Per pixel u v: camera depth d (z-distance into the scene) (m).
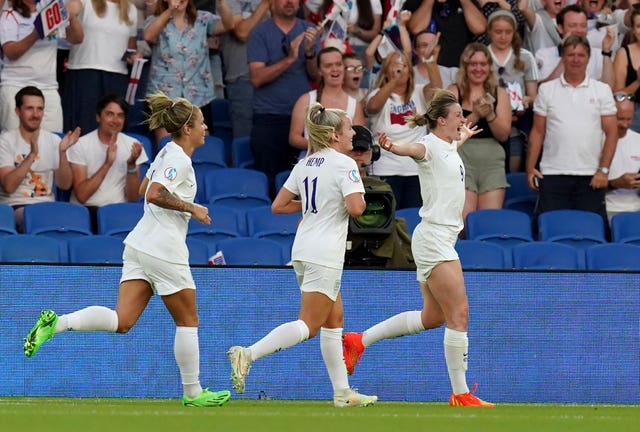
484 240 45.41
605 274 37.97
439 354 37.25
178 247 28.61
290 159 49.28
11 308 35.69
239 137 51.81
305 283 29.06
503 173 47.62
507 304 37.62
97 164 45.66
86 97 48.38
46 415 24.47
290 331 28.66
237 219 44.94
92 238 40.66
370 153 33.97
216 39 51.44
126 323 28.75
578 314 37.84
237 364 28.44
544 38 52.16
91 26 48.19
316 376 36.69
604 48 51.31
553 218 46.53
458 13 50.88
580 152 48.03
